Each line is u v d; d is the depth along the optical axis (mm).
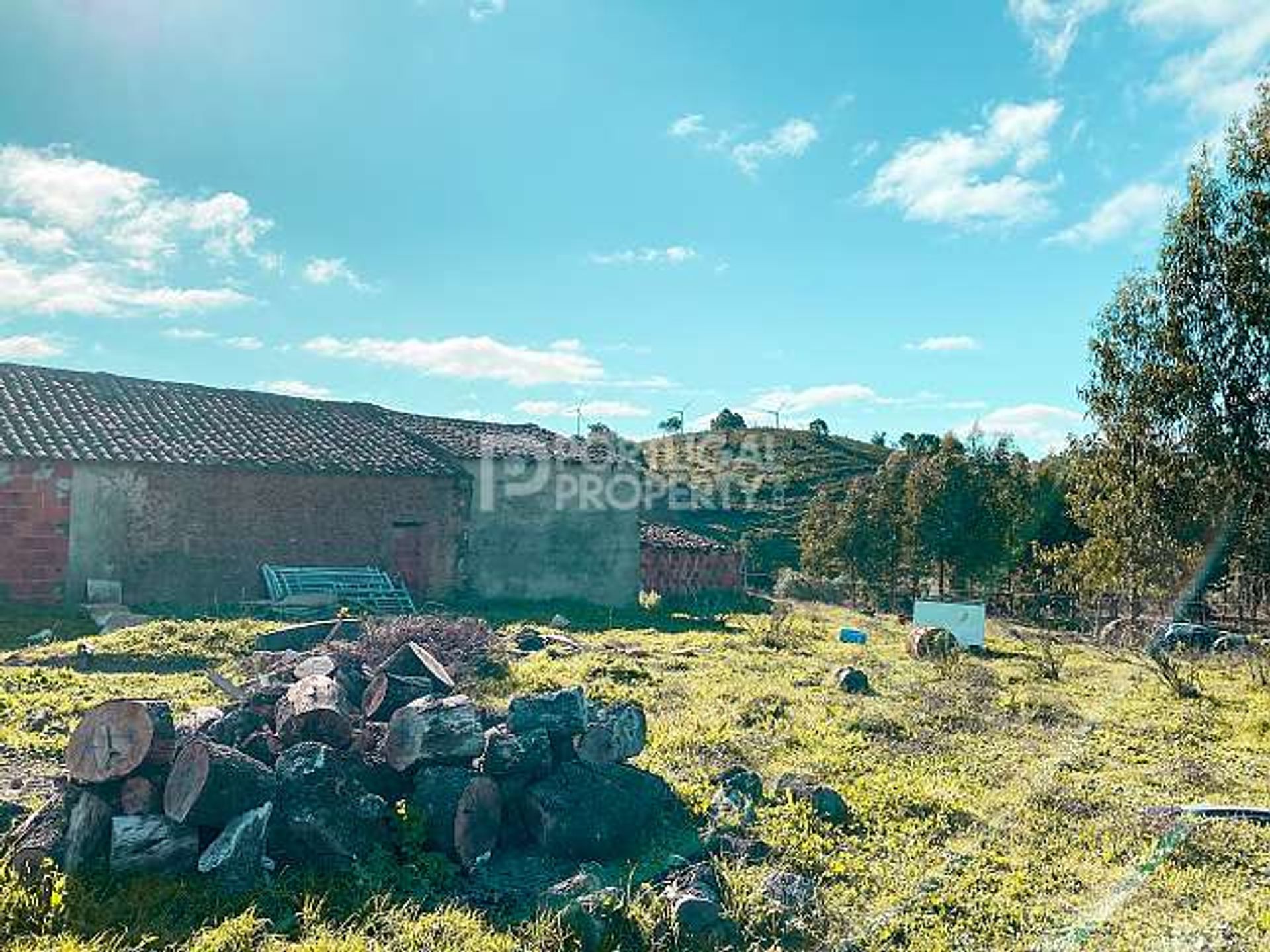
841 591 35500
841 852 6809
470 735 6613
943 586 32219
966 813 7777
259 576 19500
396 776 6609
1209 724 11617
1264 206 19391
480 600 22984
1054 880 6488
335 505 20688
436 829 6180
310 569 19781
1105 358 21344
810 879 6262
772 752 9359
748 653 17156
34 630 15172
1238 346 19734
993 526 30750
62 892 5066
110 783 5711
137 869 5441
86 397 20016
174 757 5746
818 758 9195
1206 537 20203
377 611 18953
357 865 5770
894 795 8016
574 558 24766
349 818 5922
